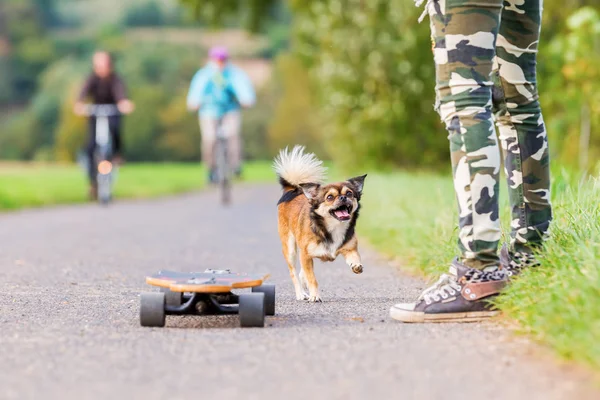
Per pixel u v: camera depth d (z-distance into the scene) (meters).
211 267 12.92
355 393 5.37
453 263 7.87
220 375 5.84
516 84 8.14
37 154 142.38
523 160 8.25
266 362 6.21
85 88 28.28
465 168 7.68
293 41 37.88
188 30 175.75
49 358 6.39
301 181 10.70
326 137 34.72
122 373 5.93
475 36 7.59
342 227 9.60
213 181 29.39
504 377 5.70
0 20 165.12
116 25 171.38
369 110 28.36
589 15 18.27
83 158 29.39
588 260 7.16
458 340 6.89
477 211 7.68
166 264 13.27
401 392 5.38
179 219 22.56
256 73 148.75
